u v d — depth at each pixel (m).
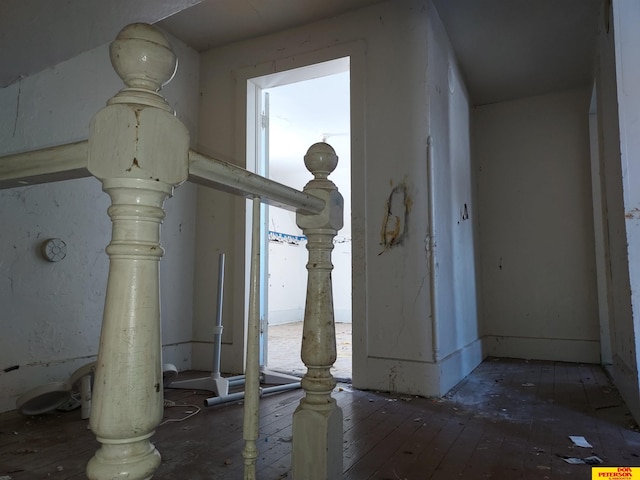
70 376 2.45
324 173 1.29
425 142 2.85
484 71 3.97
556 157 4.31
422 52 2.91
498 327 4.39
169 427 2.07
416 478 1.57
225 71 3.64
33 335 2.45
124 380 0.66
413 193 2.85
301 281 8.59
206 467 1.63
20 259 2.41
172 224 3.43
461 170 3.77
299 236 8.60
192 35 3.51
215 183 0.87
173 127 0.72
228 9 3.17
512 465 1.68
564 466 1.68
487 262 4.49
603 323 3.90
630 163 2.23
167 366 2.57
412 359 2.75
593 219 4.10
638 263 2.20
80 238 2.72
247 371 1.05
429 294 2.75
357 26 3.15
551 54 3.68
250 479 1.02
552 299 4.21
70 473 1.58
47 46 1.81
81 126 2.76
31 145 2.48
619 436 2.02
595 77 3.61
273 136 6.32
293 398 2.59
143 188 0.68
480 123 4.65
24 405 2.12
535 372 3.52
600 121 3.34
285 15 3.24
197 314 3.55
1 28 1.64
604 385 3.04
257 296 1.06
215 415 2.26
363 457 1.75
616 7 2.30
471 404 2.53
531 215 4.36
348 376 3.22
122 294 0.67
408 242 2.84
